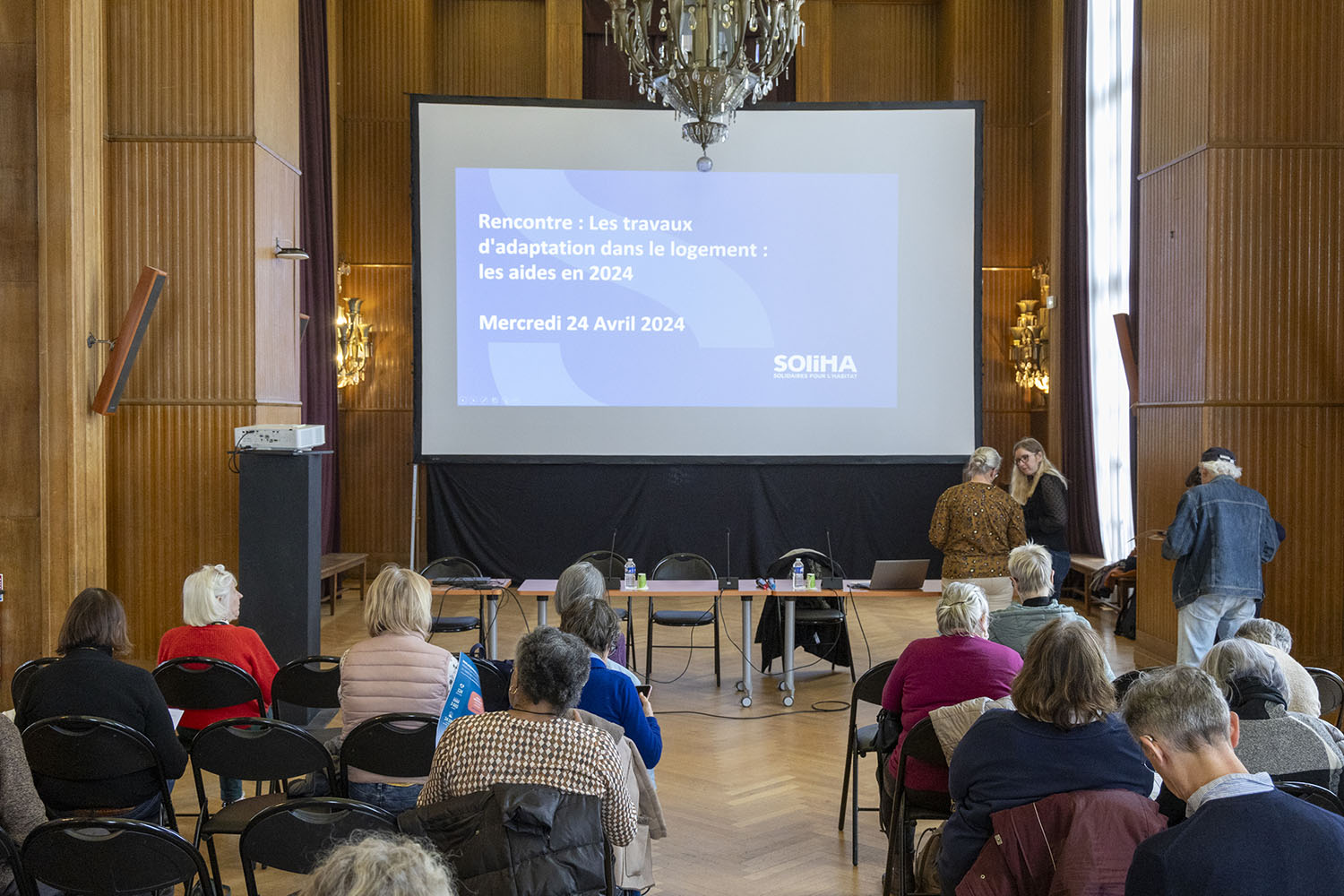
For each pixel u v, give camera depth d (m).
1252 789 1.76
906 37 13.70
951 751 3.12
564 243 9.59
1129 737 2.49
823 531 10.88
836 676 7.45
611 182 9.58
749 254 9.62
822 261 9.64
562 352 9.62
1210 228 6.94
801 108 9.58
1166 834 1.76
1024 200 13.16
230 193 7.32
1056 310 12.34
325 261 11.66
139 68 7.27
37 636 6.57
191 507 7.33
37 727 3.08
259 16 7.41
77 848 2.57
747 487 10.88
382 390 13.20
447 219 9.53
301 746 3.25
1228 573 5.99
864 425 9.69
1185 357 7.25
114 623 3.41
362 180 13.16
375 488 13.16
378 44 13.16
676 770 5.24
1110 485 11.32
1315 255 6.93
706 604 10.58
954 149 9.59
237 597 4.36
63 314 6.58
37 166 6.58
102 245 7.06
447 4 13.59
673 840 4.30
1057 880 2.37
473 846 2.17
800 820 4.55
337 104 12.87
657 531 10.92
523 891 2.15
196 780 3.68
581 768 2.37
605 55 13.37
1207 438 6.98
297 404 8.23
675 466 10.70
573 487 10.92
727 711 6.41
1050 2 12.44
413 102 9.47
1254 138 6.91
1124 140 10.97
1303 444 6.94
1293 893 1.68
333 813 2.65
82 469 6.67
